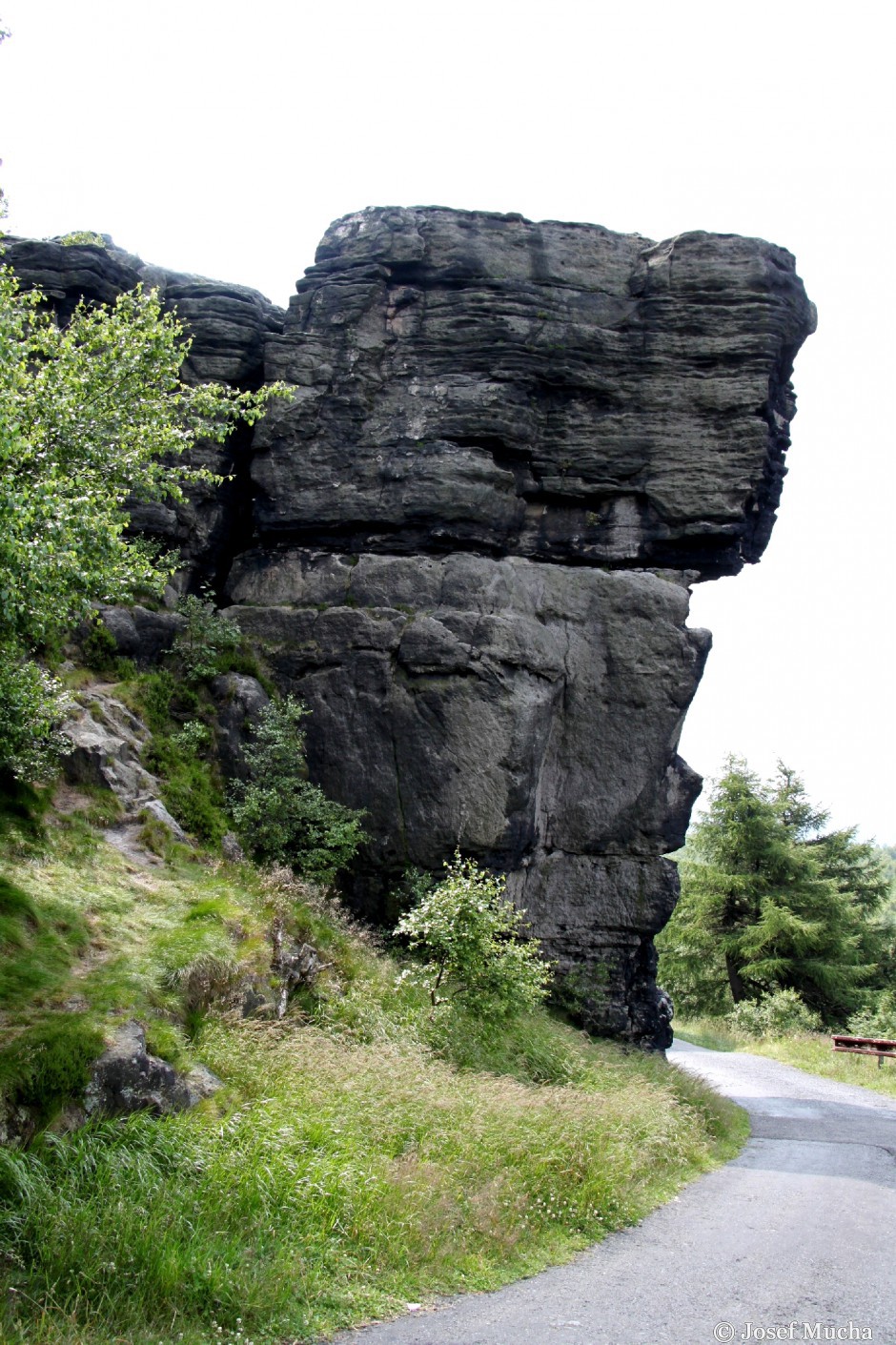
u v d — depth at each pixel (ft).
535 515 67.56
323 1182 24.41
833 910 137.28
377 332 66.54
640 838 63.41
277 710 59.21
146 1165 23.45
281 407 65.16
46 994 29.55
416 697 59.98
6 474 29.43
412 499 63.87
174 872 43.09
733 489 65.87
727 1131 50.03
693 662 64.44
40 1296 19.33
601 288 68.23
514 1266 25.45
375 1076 31.63
